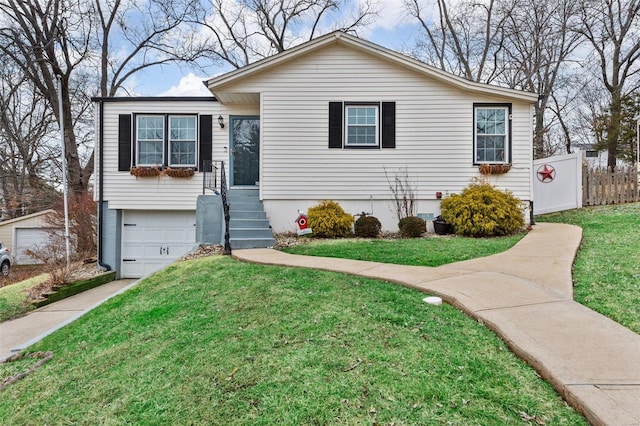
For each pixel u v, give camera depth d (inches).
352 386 87.0
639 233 249.3
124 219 404.8
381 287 166.1
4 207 724.7
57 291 313.7
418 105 366.0
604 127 706.8
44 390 116.0
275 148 364.8
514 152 364.8
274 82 364.5
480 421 72.3
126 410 93.0
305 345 110.7
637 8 690.2
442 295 147.8
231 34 800.3
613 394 74.5
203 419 82.9
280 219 365.7
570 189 416.8
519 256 220.1
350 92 365.7
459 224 324.8
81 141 687.7
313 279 185.3
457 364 93.9
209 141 395.9
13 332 224.5
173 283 216.1
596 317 118.2
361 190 366.9
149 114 393.7
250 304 156.4
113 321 171.6
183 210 400.5
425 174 366.9
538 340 101.4
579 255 209.3
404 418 74.7
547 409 74.9
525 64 746.2
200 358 112.4
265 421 78.5
